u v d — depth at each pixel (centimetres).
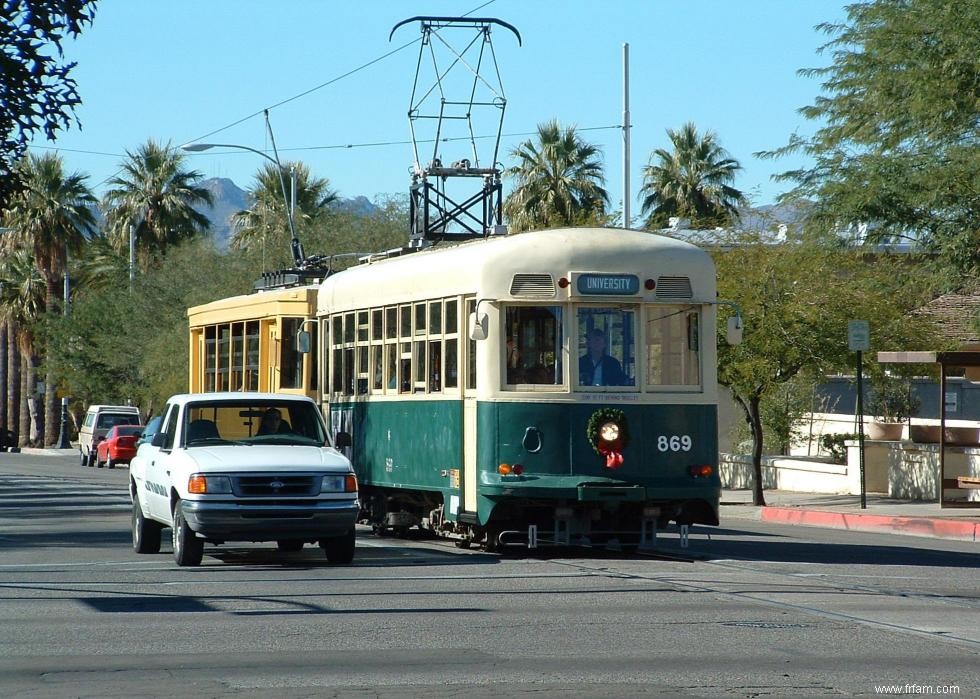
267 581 1672
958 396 4312
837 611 1412
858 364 2922
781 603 1467
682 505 1952
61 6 1659
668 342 1945
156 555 2042
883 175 2848
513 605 1452
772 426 3938
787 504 3145
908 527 2580
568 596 1523
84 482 4584
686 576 1717
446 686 1027
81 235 7631
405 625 1318
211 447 1891
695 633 1270
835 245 3061
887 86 2889
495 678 1058
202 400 1956
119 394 7512
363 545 2164
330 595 1536
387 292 2198
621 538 1962
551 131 6588
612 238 1941
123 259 7581
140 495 2061
